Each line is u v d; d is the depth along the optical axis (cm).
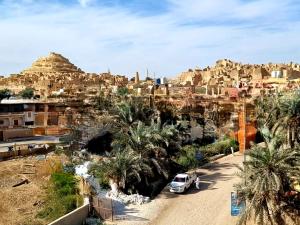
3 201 3222
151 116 4706
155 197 3559
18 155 4719
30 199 3281
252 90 7744
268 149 2648
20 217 2911
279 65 14200
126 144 3909
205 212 3177
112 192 3434
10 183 3684
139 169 3534
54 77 12406
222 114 6103
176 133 4297
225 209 3209
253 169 2597
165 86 7406
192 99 6125
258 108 5584
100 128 5038
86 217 2944
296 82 8956
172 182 3694
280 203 2622
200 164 4669
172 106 5934
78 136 5025
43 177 3869
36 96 7869
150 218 3059
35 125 6312
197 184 3769
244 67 14400
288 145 3656
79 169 3775
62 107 6419
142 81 11838
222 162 4806
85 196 3098
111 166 3503
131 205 3309
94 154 4722
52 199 3181
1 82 12294
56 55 16000
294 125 3775
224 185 3825
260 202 2530
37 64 15475
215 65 16250
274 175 2488
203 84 10956
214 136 5875
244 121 5378
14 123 6181
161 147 3888
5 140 5678
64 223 2697
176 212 3192
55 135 6088
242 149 5350
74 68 15862
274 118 4062
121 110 4509
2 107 6219
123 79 12912
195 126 5772
